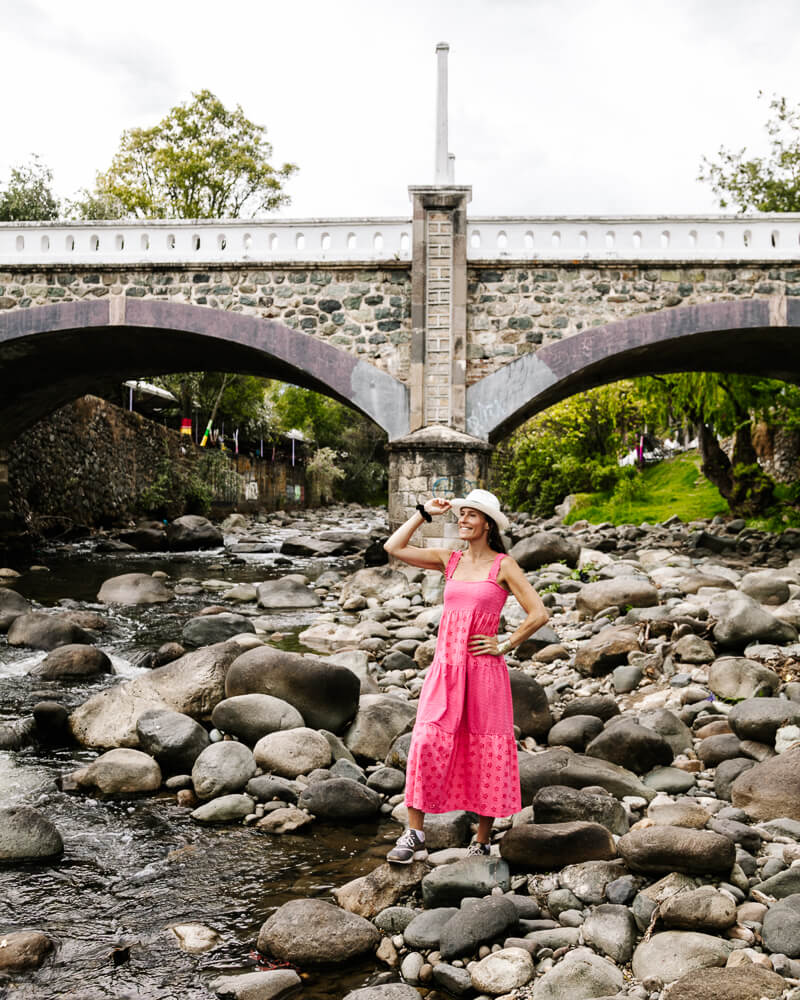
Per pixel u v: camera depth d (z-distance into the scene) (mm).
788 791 4484
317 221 15984
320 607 12992
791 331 15828
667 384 23422
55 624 9852
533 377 15664
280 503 42500
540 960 3375
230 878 4281
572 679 7672
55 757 6160
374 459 58438
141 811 5176
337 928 3582
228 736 6129
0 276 16328
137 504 28000
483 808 4035
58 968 3471
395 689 7477
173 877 4297
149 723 5969
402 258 15938
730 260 15523
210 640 9797
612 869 3943
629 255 15719
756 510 22312
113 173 32094
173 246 16234
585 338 15664
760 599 10266
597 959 3250
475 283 15898
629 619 9109
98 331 16406
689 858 3777
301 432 49562
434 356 15641
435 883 3879
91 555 20531
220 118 32250
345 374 15938
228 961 3539
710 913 3410
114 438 26562
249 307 16062
